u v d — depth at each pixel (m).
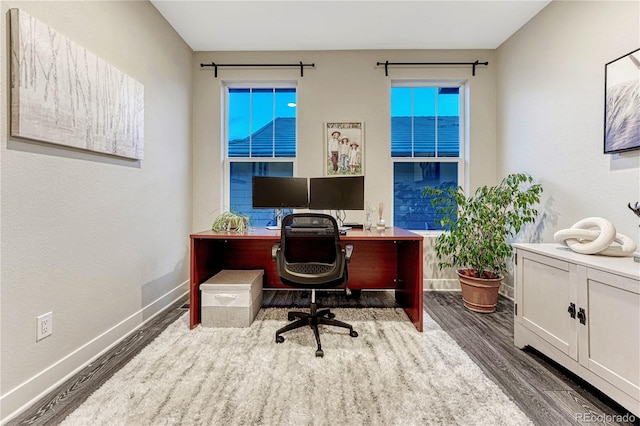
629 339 1.24
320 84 3.18
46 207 1.47
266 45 3.07
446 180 3.34
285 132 3.35
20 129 1.30
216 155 3.23
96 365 1.70
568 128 2.20
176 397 1.42
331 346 1.93
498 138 3.11
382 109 3.17
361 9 2.49
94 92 1.72
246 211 3.37
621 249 1.53
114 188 1.96
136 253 2.21
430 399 1.42
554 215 2.34
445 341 2.01
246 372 1.63
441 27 2.75
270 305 2.71
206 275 2.48
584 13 2.05
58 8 1.51
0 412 1.25
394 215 3.34
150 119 2.39
